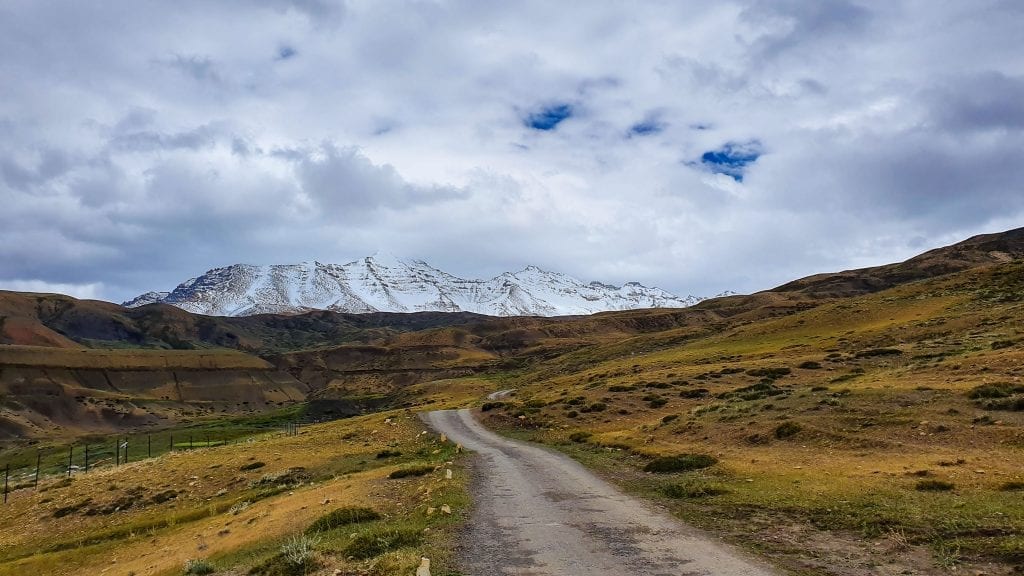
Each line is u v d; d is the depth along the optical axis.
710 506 18.67
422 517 18.94
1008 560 11.25
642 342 178.25
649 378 79.00
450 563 13.43
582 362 175.38
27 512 45.16
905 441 25.66
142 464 58.91
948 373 41.16
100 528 38.75
